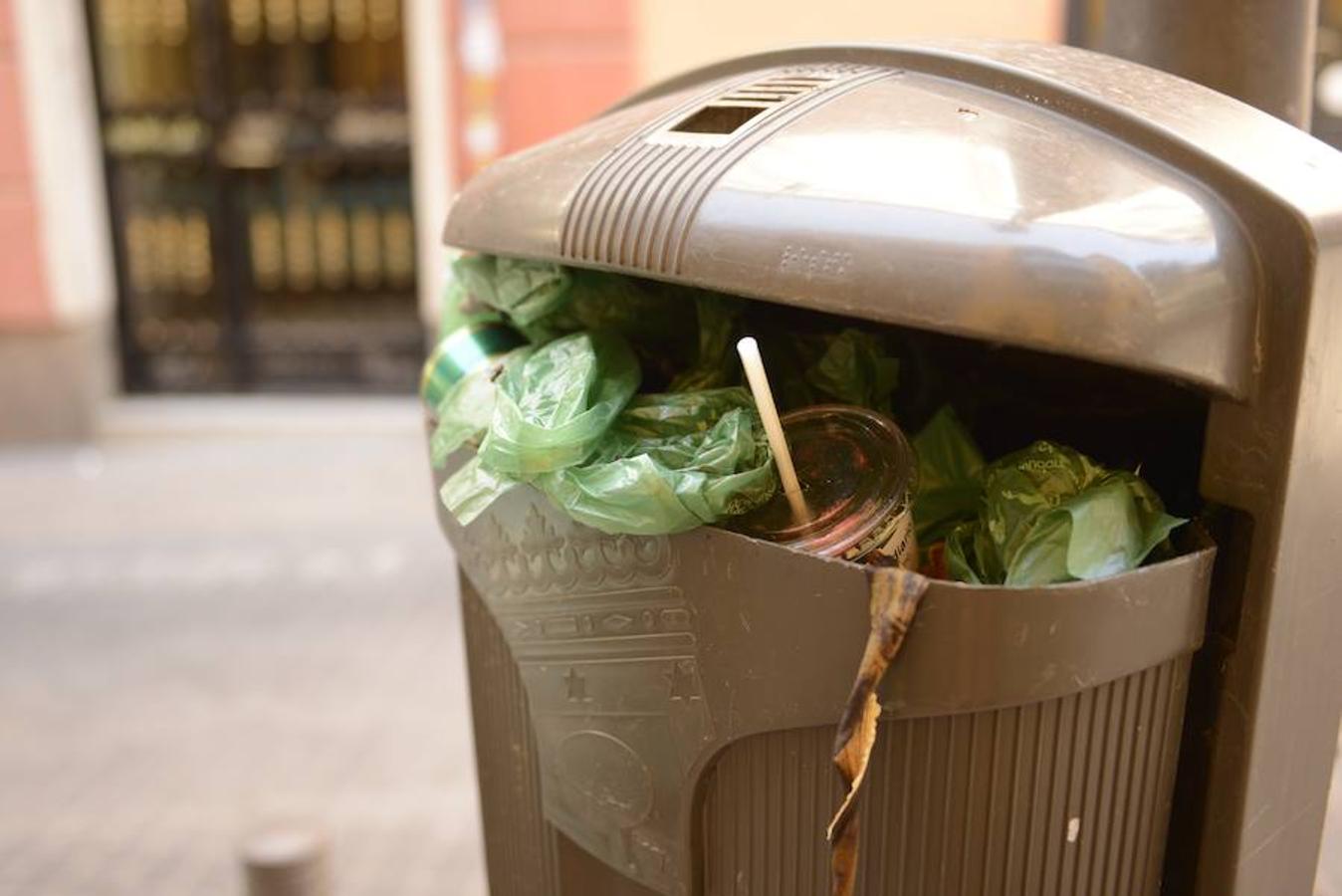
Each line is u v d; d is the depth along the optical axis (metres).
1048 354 1.25
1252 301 1.00
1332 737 1.15
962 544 1.13
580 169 1.18
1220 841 1.10
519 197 1.21
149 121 5.45
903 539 1.11
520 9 4.82
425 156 5.19
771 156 1.08
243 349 5.68
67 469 5.09
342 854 2.51
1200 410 1.16
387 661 3.37
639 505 1.06
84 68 5.25
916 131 1.07
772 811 1.09
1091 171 1.02
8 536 4.36
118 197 5.50
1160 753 1.07
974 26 4.60
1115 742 1.05
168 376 5.70
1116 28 1.32
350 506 4.61
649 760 1.13
